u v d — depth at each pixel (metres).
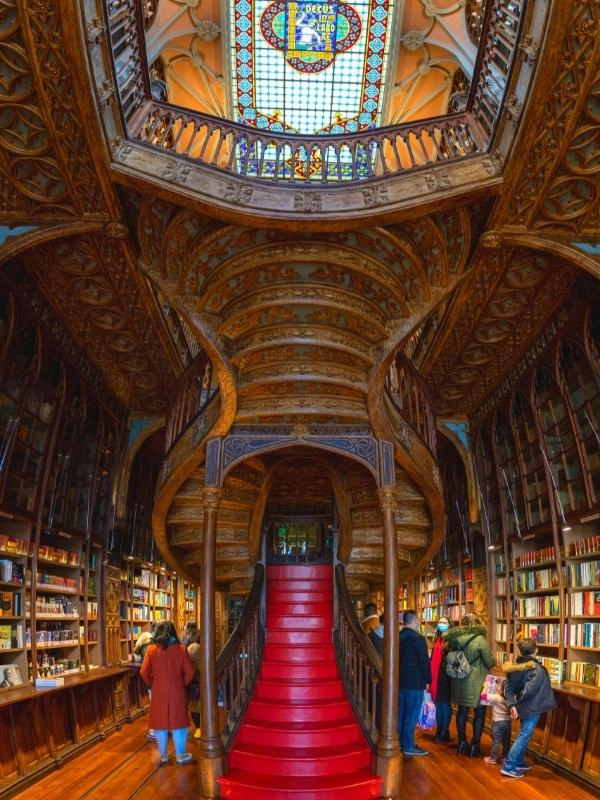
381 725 5.89
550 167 5.30
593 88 4.67
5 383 6.71
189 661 6.79
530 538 8.73
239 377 6.47
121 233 6.00
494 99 5.73
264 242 5.89
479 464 10.72
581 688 6.40
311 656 8.11
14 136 5.12
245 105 13.38
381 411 6.43
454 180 5.49
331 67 12.73
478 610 10.52
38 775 6.03
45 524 7.69
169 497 7.23
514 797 5.51
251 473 8.07
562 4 4.18
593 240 6.08
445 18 11.03
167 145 6.58
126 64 5.87
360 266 5.95
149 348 8.91
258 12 11.71
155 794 5.55
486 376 9.59
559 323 7.50
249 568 9.22
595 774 5.77
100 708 8.44
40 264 6.79
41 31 4.34
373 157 13.02
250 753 5.93
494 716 6.81
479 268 6.73
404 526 7.98
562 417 7.81
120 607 10.85
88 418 9.35
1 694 5.86
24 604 6.86
